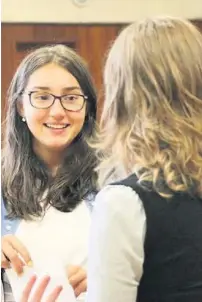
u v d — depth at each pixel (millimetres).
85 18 1586
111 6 1590
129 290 1024
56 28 1559
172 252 1041
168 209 1046
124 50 1125
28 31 1555
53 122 1531
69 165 1533
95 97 1522
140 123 1090
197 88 1110
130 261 1026
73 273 1539
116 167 1245
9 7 1567
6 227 1555
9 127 1538
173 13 1543
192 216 1061
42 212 1549
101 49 1548
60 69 1531
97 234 1057
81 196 1536
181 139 1080
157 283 1041
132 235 1027
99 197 1098
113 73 1161
